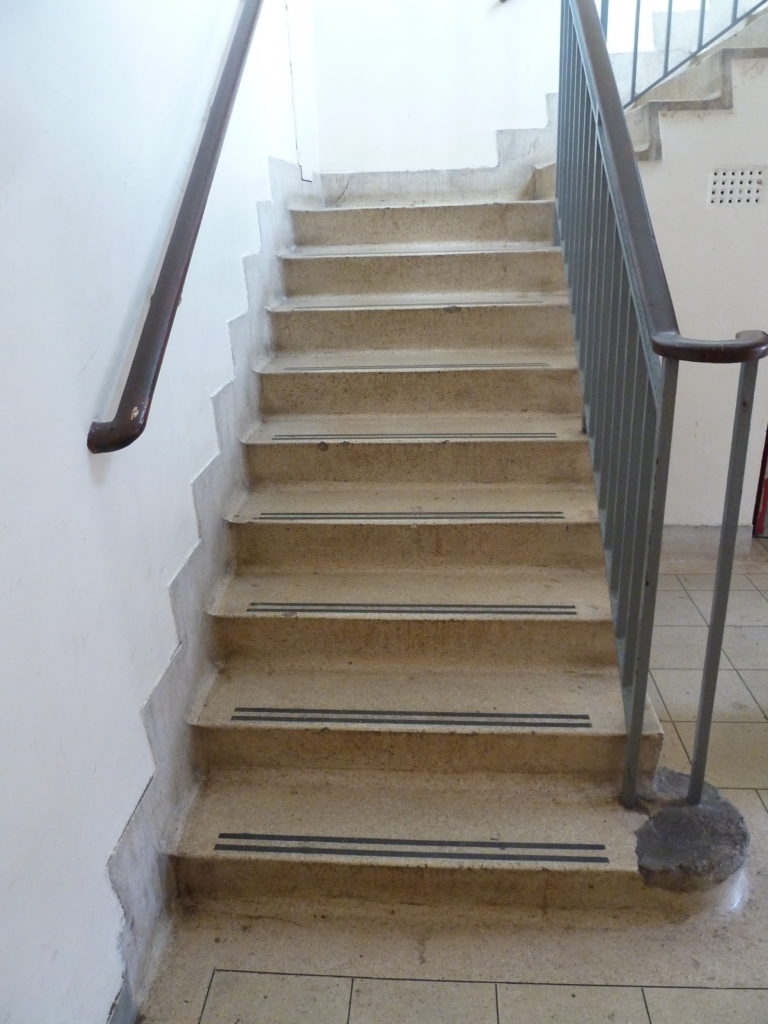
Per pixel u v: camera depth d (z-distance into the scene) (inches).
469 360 102.1
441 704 73.4
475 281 110.6
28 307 43.1
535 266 108.8
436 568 86.0
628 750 66.1
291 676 78.0
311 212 120.4
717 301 112.1
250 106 97.3
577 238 93.4
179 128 71.4
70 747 47.3
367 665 79.0
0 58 40.9
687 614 112.7
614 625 74.0
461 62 139.1
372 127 143.8
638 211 61.7
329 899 66.0
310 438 93.3
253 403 97.7
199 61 77.4
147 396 52.4
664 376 52.8
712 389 119.2
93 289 51.9
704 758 65.8
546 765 70.9
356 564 86.7
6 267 40.9
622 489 70.9
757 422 120.8
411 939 63.1
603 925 63.4
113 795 54.0
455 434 92.9
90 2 52.9
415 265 110.6
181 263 61.2
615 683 75.2
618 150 66.0
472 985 59.1
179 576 69.1
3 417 40.2
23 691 41.8
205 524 77.4
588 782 70.9
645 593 59.8
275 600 80.9
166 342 56.5
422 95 141.4
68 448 47.4
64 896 46.6
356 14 136.8
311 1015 57.3
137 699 58.6
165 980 60.0
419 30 137.3
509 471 91.7
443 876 63.7
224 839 66.0
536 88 140.6
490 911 64.8
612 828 66.1
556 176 111.5
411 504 88.7
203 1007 58.0
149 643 61.4
